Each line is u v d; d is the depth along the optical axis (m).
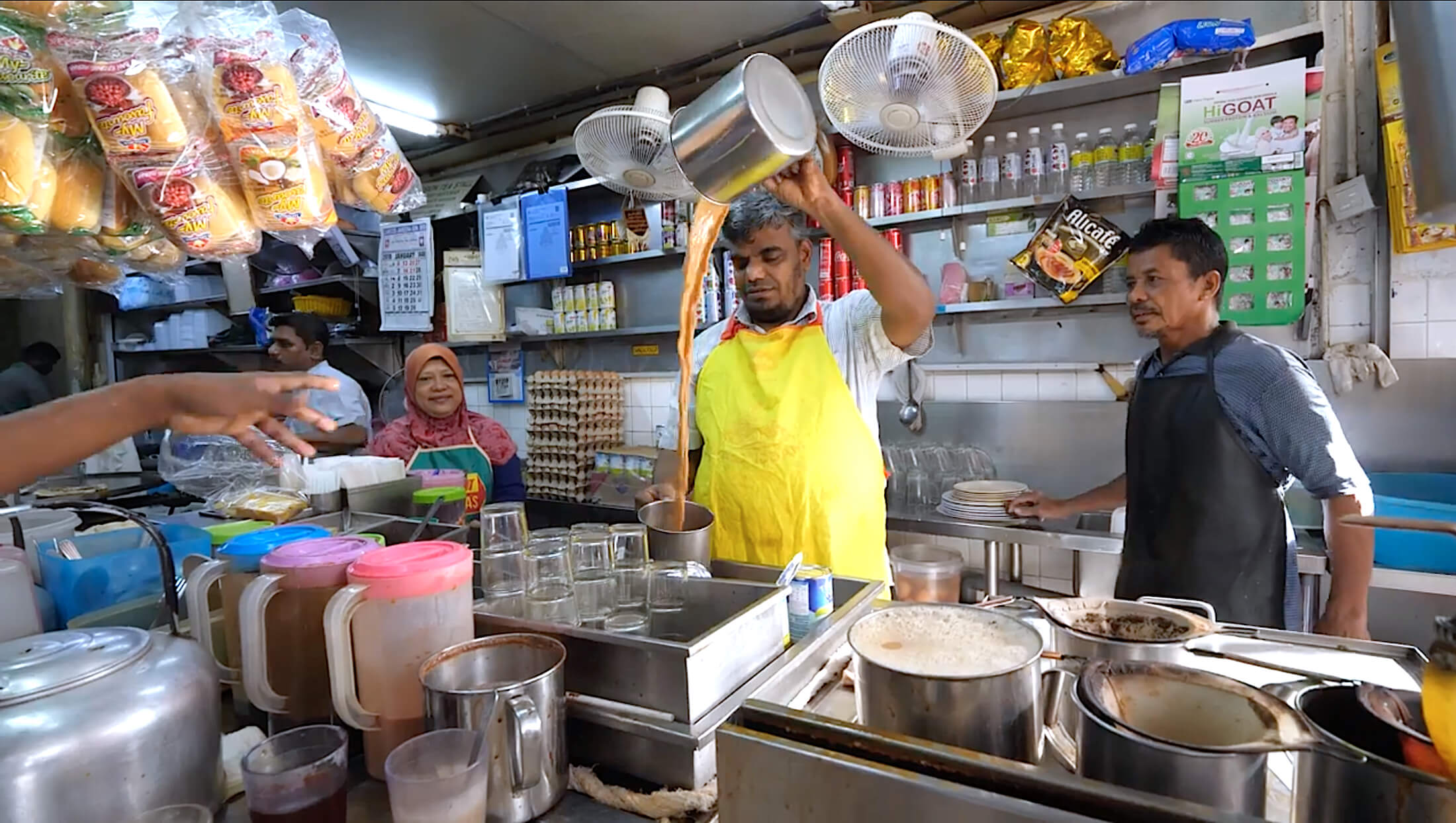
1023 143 2.72
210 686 0.76
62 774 0.60
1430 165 0.51
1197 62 2.24
